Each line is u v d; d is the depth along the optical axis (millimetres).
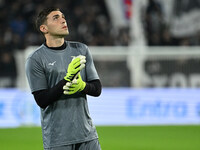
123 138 35625
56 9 16328
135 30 49281
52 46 16297
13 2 55406
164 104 43719
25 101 42844
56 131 15945
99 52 43781
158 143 33469
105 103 43500
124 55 43875
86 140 16109
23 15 54688
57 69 16047
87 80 16844
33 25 53938
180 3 57719
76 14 54719
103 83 43750
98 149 16406
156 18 53812
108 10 56688
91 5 56531
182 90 43969
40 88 15906
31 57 16109
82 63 15344
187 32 57344
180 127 41531
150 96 43688
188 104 43875
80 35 53281
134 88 43844
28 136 36906
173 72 43906
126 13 55969
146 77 43875
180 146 32188
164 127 41562
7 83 43375
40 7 55031
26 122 42812
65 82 15367
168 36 52375
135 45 49406
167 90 43875
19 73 43500
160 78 43906
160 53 43812
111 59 43781
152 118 43688
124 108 43594
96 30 53906
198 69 43938
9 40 52156
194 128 40969
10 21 54219
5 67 43469
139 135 37125
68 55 16328
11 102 42844
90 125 16391
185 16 57719
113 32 54031
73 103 15984
